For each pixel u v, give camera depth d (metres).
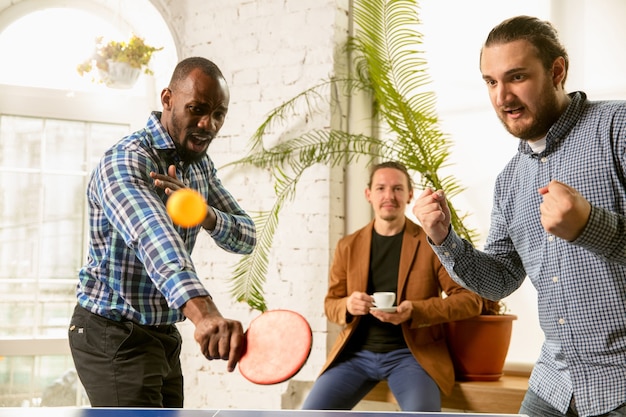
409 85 3.66
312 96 3.85
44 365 4.16
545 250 1.97
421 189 3.65
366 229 3.48
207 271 4.11
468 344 3.31
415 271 3.33
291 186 3.86
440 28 3.83
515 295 3.61
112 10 4.42
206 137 2.15
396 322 3.14
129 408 1.78
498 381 3.33
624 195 1.84
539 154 1.98
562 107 1.95
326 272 3.74
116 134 4.39
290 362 1.55
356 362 3.29
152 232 1.75
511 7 3.64
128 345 2.10
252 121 4.03
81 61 4.41
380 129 3.98
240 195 4.04
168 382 2.25
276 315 1.61
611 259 1.71
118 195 1.86
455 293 3.27
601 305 1.85
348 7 3.91
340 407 3.20
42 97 4.24
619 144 1.84
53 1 4.32
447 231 2.04
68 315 4.25
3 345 4.06
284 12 3.96
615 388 1.83
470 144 3.73
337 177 3.83
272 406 3.87
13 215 4.18
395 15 3.62
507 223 2.13
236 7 4.12
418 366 3.20
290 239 3.85
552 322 1.95
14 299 4.16
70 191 4.29
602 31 3.42
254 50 4.05
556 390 1.96
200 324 1.58
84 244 4.29
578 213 1.64
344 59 3.88
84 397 4.22
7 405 4.09
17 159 4.20
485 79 1.97
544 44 1.89
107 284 2.11
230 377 4.00
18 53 4.30
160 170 2.14
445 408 3.58
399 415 1.72
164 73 4.43
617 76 3.38
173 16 4.33
